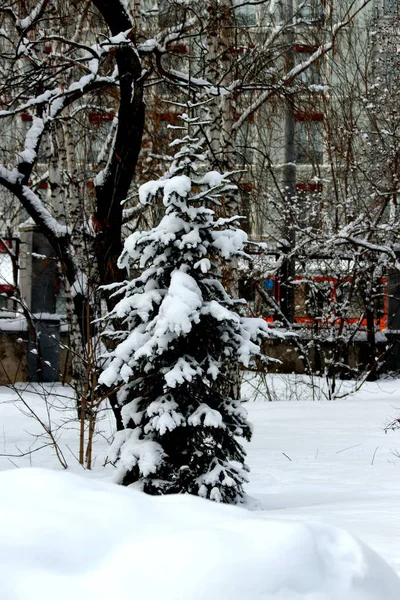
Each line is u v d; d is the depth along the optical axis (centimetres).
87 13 1603
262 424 1372
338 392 1895
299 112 1803
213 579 133
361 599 145
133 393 748
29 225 2108
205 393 731
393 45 2266
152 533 150
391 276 2298
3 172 1310
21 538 141
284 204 2156
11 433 1338
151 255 742
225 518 166
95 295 1086
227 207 1469
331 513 572
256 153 2628
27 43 1190
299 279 2181
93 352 995
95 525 151
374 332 2227
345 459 1006
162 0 1620
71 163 1600
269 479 880
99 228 1084
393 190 2073
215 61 1448
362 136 2231
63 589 132
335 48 1881
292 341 2144
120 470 721
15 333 2073
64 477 178
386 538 424
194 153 775
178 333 686
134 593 131
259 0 1480
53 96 1248
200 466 714
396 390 2023
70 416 1529
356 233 1838
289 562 141
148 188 750
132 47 1095
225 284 1433
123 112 1073
